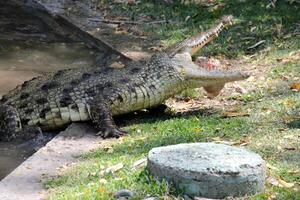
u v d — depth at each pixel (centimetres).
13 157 1131
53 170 1010
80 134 1166
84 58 1673
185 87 1261
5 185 957
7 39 1803
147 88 1232
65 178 970
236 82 1371
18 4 2073
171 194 867
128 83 1225
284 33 1628
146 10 1922
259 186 871
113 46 1662
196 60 1396
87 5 2016
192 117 1212
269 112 1188
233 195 858
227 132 1103
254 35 1636
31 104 1227
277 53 1517
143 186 891
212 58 1523
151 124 1191
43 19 1972
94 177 962
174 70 1242
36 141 1192
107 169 973
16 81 1498
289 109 1192
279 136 1067
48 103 1217
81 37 1808
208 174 852
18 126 1214
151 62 1255
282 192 873
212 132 1108
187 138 1084
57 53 1708
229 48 1580
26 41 1795
